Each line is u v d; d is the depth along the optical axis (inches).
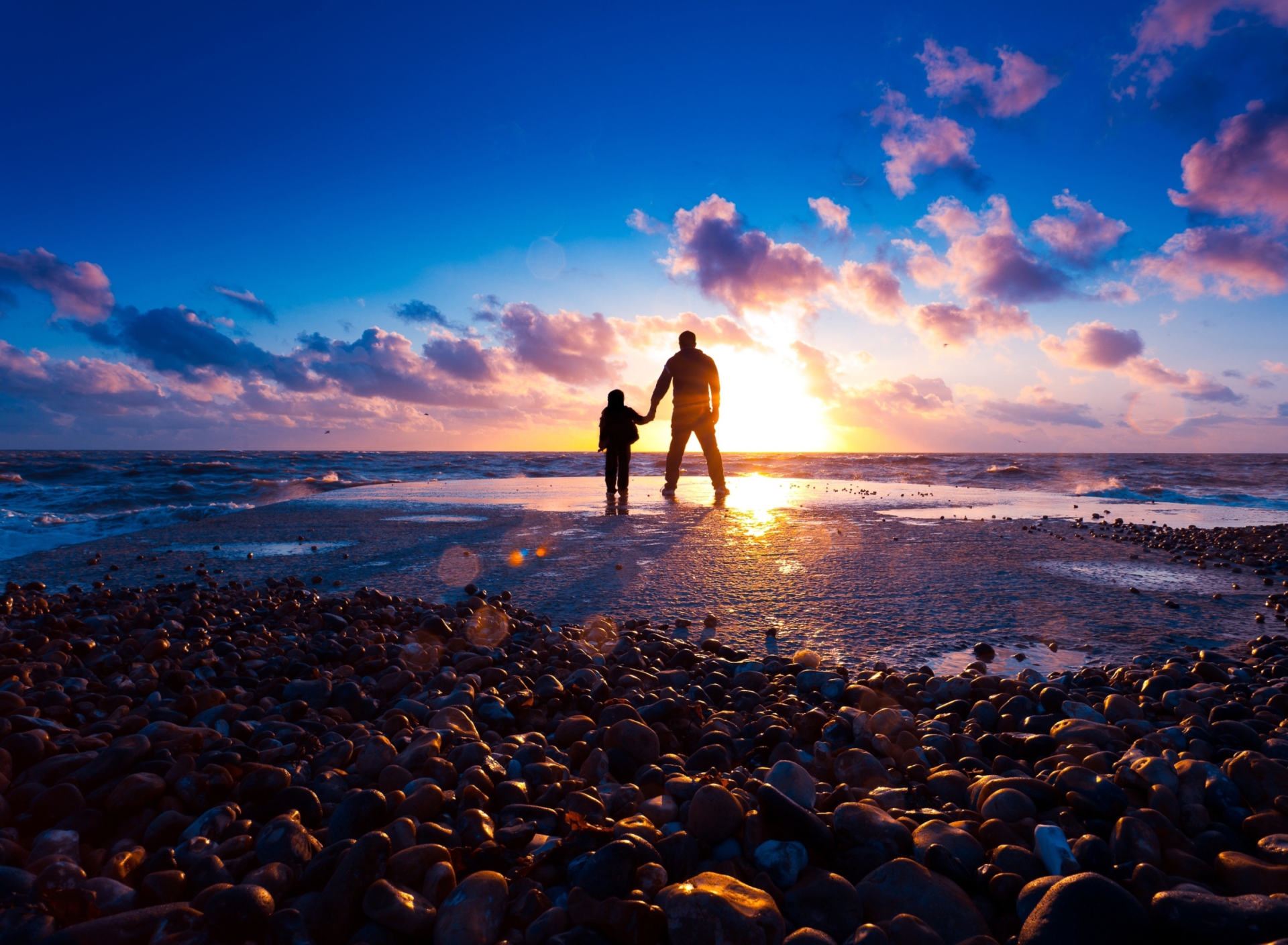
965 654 114.8
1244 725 76.4
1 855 51.8
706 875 48.3
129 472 714.8
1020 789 60.2
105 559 204.5
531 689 94.8
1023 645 119.6
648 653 113.8
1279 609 145.9
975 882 49.4
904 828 53.3
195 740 70.1
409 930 44.8
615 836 52.3
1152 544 237.0
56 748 69.0
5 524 280.4
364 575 179.3
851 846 52.9
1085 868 49.3
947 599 149.8
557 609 144.2
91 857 52.3
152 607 139.3
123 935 43.3
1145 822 55.3
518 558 199.0
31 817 57.4
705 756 72.1
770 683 99.7
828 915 46.9
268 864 50.8
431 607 146.3
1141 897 47.0
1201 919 41.8
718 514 314.2
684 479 666.2
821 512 326.0
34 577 179.2
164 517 304.2
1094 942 41.1
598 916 44.3
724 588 160.4
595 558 198.1
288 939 44.1
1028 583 166.4
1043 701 88.1
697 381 399.2
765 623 132.6
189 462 892.0
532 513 319.6
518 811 58.2
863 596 152.6
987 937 43.5
